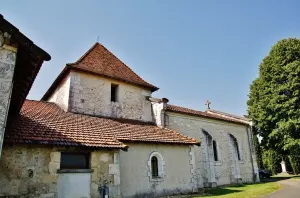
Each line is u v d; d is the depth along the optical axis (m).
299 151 21.94
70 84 12.61
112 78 14.27
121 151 10.38
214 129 18.88
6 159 6.88
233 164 18.98
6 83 5.20
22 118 8.96
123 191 9.91
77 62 13.53
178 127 15.95
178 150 12.65
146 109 15.38
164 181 11.42
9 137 6.91
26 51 5.45
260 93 25.27
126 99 14.59
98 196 8.20
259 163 39.19
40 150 7.51
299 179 21.86
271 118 23.39
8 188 6.70
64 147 7.94
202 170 16.14
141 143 11.08
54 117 10.22
